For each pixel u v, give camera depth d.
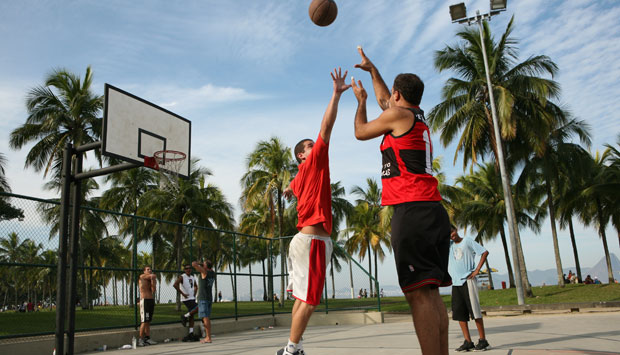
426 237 2.55
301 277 3.62
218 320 12.42
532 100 23.25
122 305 10.52
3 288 7.78
